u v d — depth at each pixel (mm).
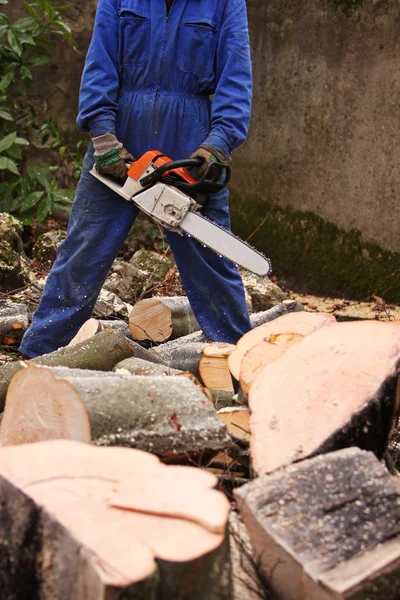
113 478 2074
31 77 7363
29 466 2115
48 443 2244
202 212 4145
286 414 2586
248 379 2996
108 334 3689
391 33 6266
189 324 4758
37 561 1972
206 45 4004
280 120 7145
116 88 4027
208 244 3895
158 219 3906
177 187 3936
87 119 3990
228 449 2633
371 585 1914
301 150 7039
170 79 4031
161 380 2697
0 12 8062
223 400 3270
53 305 4309
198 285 4277
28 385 2711
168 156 4113
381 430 2615
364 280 6742
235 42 4000
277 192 7285
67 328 4297
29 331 4324
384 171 6492
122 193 3971
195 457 2566
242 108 4016
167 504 1961
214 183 3922
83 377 2678
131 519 1924
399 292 6500
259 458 2457
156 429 2508
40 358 3547
